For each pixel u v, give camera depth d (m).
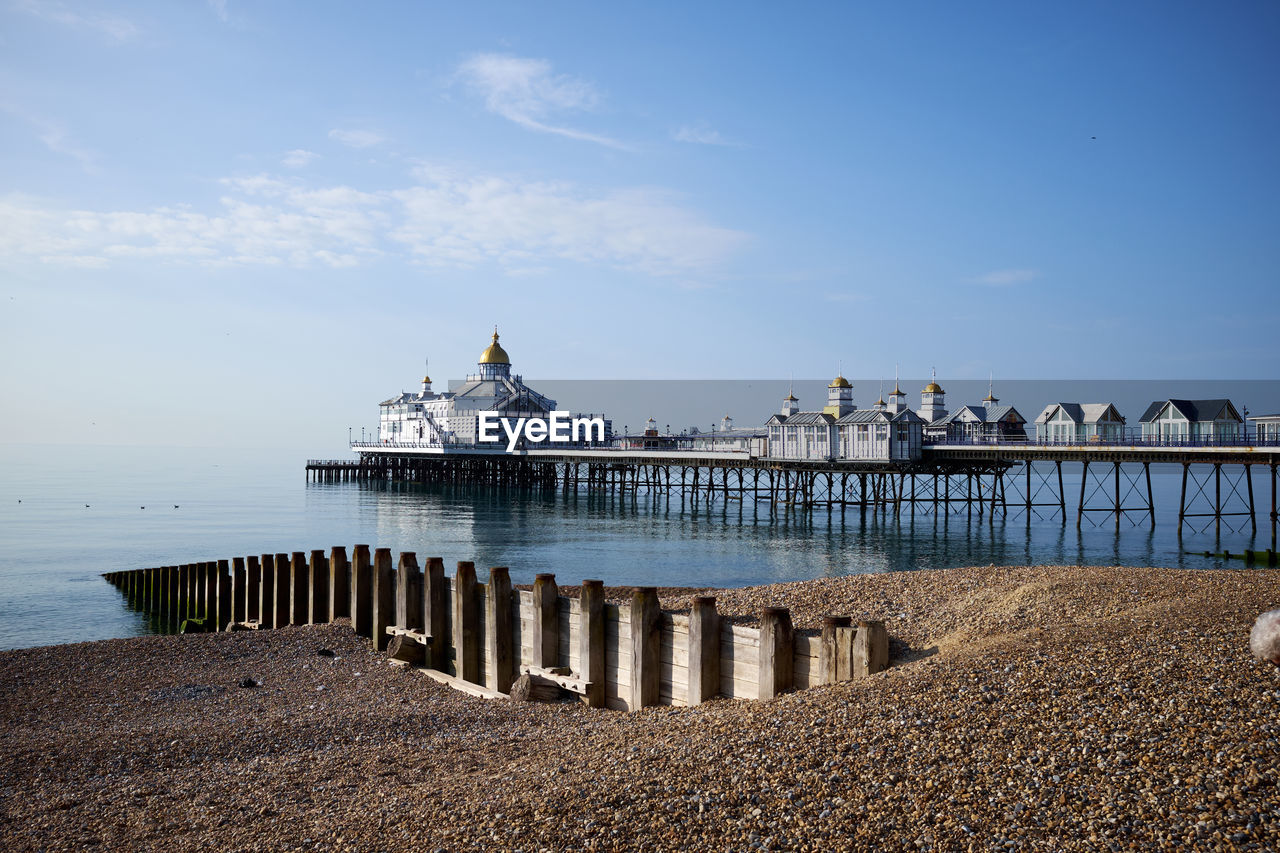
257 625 34.53
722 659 18.14
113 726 19.62
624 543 66.00
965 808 10.51
